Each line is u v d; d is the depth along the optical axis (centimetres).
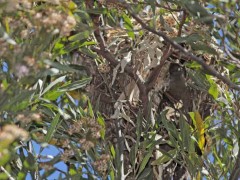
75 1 814
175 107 916
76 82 777
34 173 740
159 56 916
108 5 814
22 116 595
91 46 880
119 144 824
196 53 898
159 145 897
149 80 877
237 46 793
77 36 738
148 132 844
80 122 773
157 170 872
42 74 574
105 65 895
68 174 766
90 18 816
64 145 765
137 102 909
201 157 838
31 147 774
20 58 536
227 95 885
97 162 766
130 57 891
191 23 779
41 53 546
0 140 420
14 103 576
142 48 909
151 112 867
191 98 919
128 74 889
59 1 615
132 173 859
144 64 912
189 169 813
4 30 574
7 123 623
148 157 803
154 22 768
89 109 801
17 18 589
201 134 846
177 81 914
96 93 924
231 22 776
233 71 870
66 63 880
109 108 916
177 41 758
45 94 761
